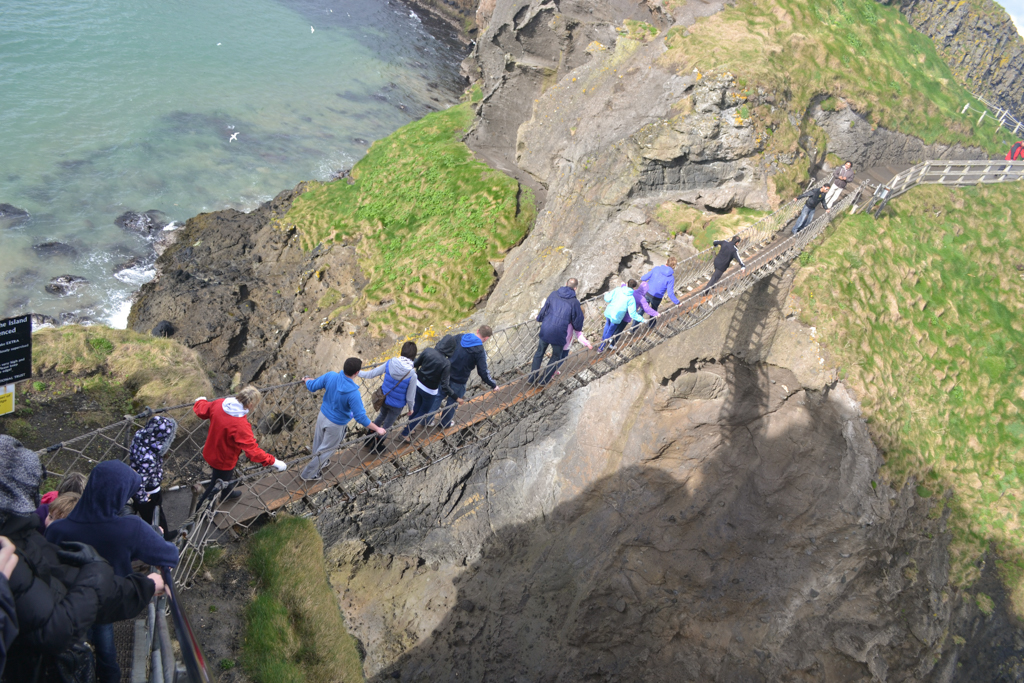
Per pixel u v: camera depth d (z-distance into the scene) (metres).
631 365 16.91
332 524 15.96
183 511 7.92
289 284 23.77
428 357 9.10
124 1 43.06
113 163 29.19
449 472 16.70
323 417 8.12
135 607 3.81
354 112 39.47
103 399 10.62
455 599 15.86
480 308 21.58
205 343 21.22
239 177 30.84
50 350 10.95
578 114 22.67
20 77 32.38
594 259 19.03
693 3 22.27
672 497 16.45
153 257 24.81
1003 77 35.47
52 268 23.14
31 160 27.69
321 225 25.86
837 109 20.95
